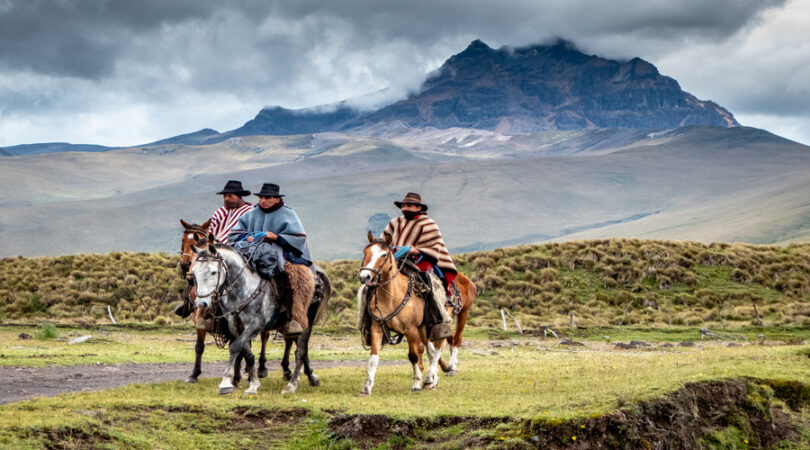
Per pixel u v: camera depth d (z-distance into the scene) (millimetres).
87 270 43625
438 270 15508
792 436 13023
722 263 45969
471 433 11203
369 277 13664
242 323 13594
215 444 10891
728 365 15391
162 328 33938
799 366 15344
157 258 46688
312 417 11914
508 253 49875
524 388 14922
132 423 10898
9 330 31438
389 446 11188
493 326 38219
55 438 9695
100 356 21203
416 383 14859
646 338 33469
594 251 48125
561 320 38906
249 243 13906
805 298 40125
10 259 45688
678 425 11992
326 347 29406
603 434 11195
